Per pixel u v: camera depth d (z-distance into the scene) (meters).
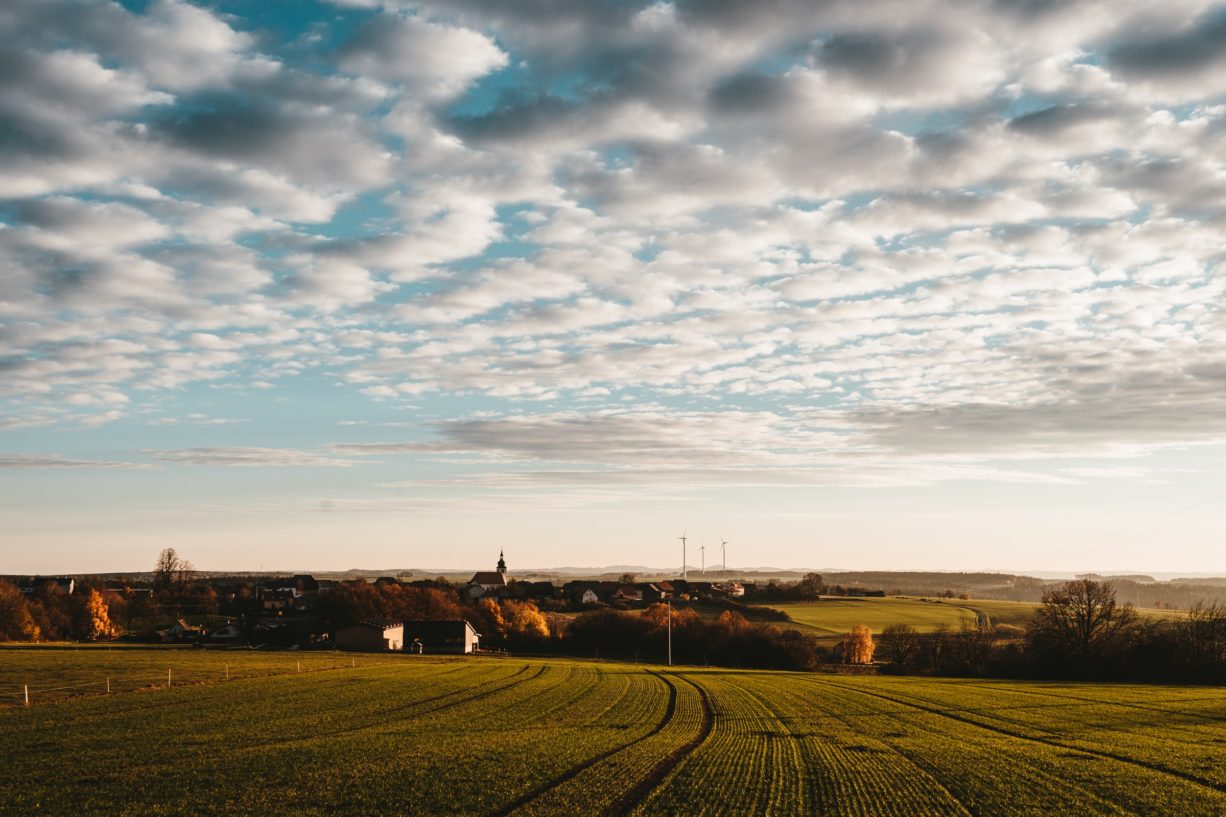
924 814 29.33
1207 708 64.69
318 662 102.88
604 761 38.62
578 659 136.75
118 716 53.97
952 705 65.88
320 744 43.53
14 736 46.25
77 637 161.12
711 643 145.62
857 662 140.62
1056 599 109.81
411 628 154.25
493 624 177.00
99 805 31.02
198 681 76.06
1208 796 32.59
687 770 36.50
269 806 30.67
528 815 29.16
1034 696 74.19
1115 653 103.88
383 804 30.88
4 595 151.12
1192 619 106.81
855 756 40.41
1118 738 48.19
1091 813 29.77
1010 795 32.25
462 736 46.53
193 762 38.69
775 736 47.41
